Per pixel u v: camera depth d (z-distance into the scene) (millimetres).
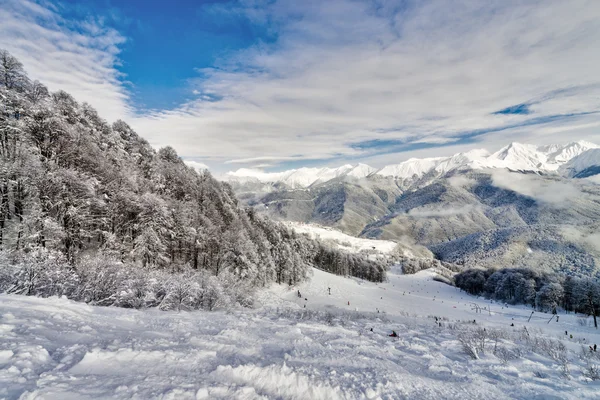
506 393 6285
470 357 9789
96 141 43500
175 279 20891
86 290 15781
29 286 13797
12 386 4105
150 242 32344
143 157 56000
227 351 7215
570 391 6492
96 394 4188
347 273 115938
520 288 85188
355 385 5723
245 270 42562
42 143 29688
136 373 5137
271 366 6020
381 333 14555
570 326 36156
